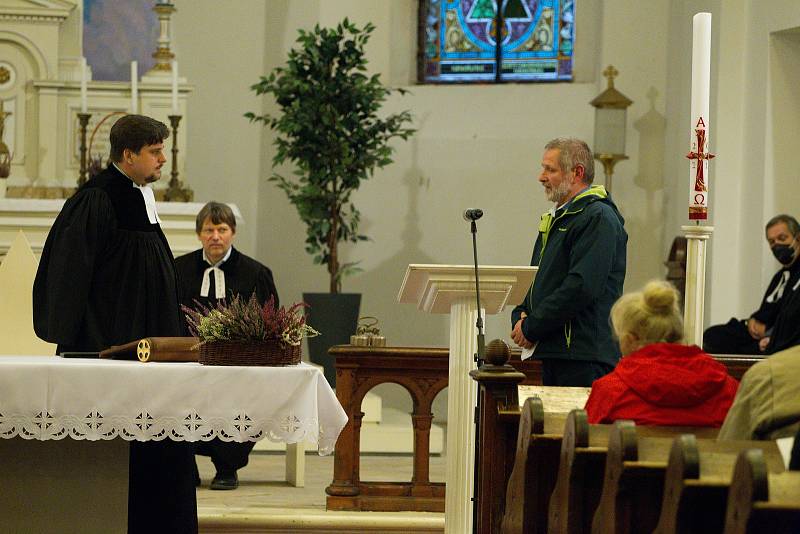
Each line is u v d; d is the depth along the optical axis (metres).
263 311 5.49
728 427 4.09
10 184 11.90
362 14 13.44
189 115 13.41
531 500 4.55
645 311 4.73
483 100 13.32
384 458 10.45
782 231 9.21
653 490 3.76
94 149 11.97
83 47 13.12
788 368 3.99
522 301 6.60
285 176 13.36
